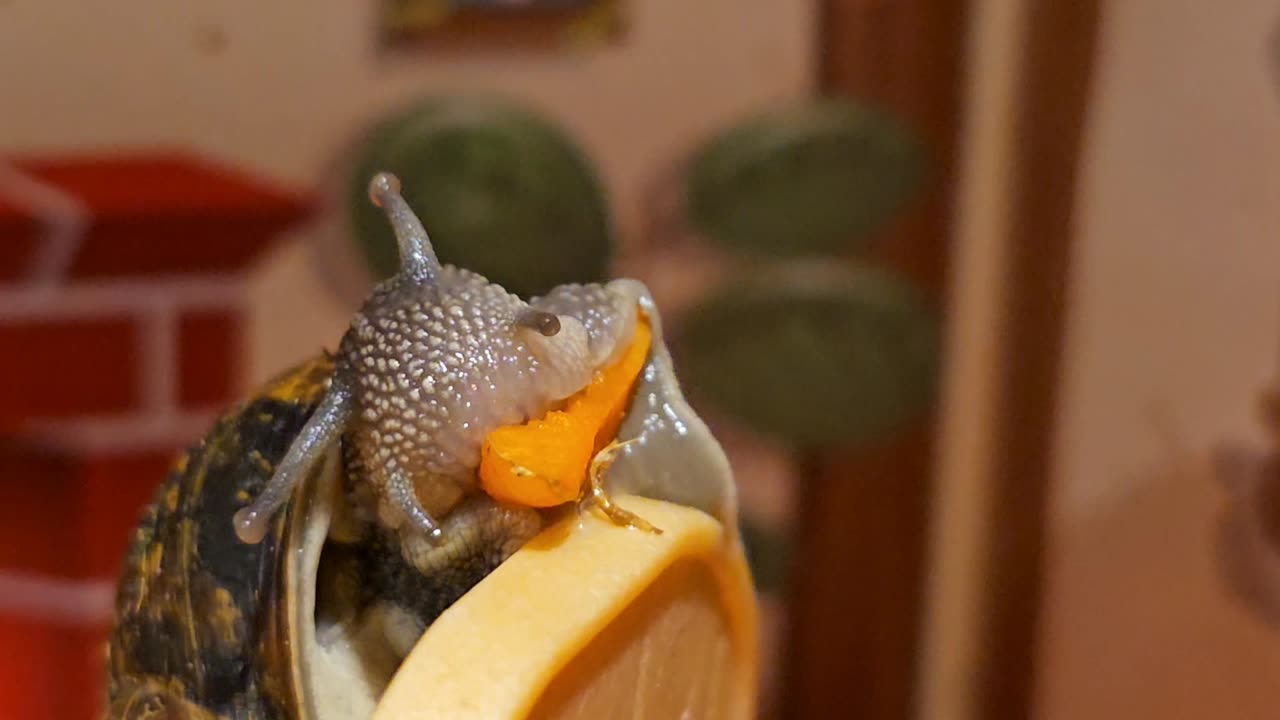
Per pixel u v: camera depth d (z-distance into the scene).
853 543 0.24
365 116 0.20
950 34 0.22
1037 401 0.22
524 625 0.09
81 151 0.18
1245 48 0.19
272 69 0.19
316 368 0.10
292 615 0.09
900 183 0.21
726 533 0.10
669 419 0.10
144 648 0.09
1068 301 0.22
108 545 0.16
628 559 0.09
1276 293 0.19
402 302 0.09
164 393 0.16
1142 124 0.20
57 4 0.17
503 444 0.09
